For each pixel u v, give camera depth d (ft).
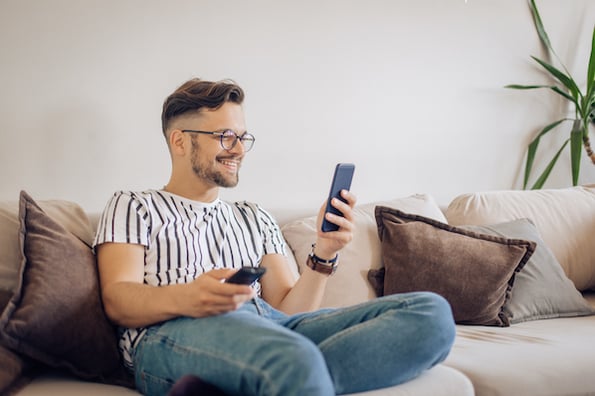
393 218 7.16
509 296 6.85
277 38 8.57
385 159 9.39
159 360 4.45
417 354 4.39
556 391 5.10
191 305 4.40
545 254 7.43
